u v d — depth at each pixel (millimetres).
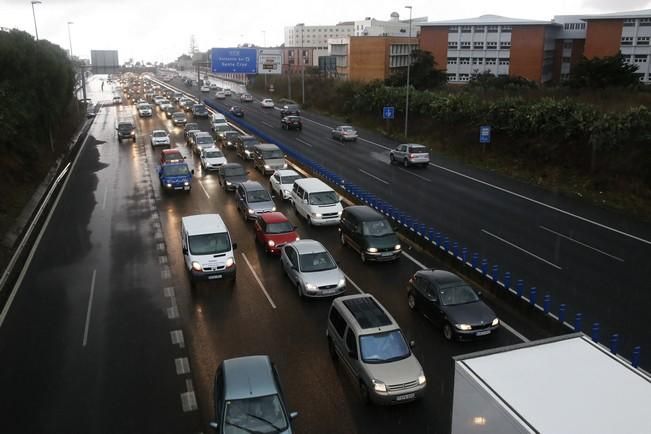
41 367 14570
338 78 103000
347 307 14812
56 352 15320
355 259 22594
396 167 41375
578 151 36812
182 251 21734
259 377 11711
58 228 26500
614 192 32312
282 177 32500
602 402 8023
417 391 12711
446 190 34031
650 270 21234
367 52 99938
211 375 14148
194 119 69875
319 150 48344
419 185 35312
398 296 19062
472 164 43000
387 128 60344
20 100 38000
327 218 26734
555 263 21828
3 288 19562
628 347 15484
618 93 49562
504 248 23484
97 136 56625
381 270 21438
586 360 9266
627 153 33656
